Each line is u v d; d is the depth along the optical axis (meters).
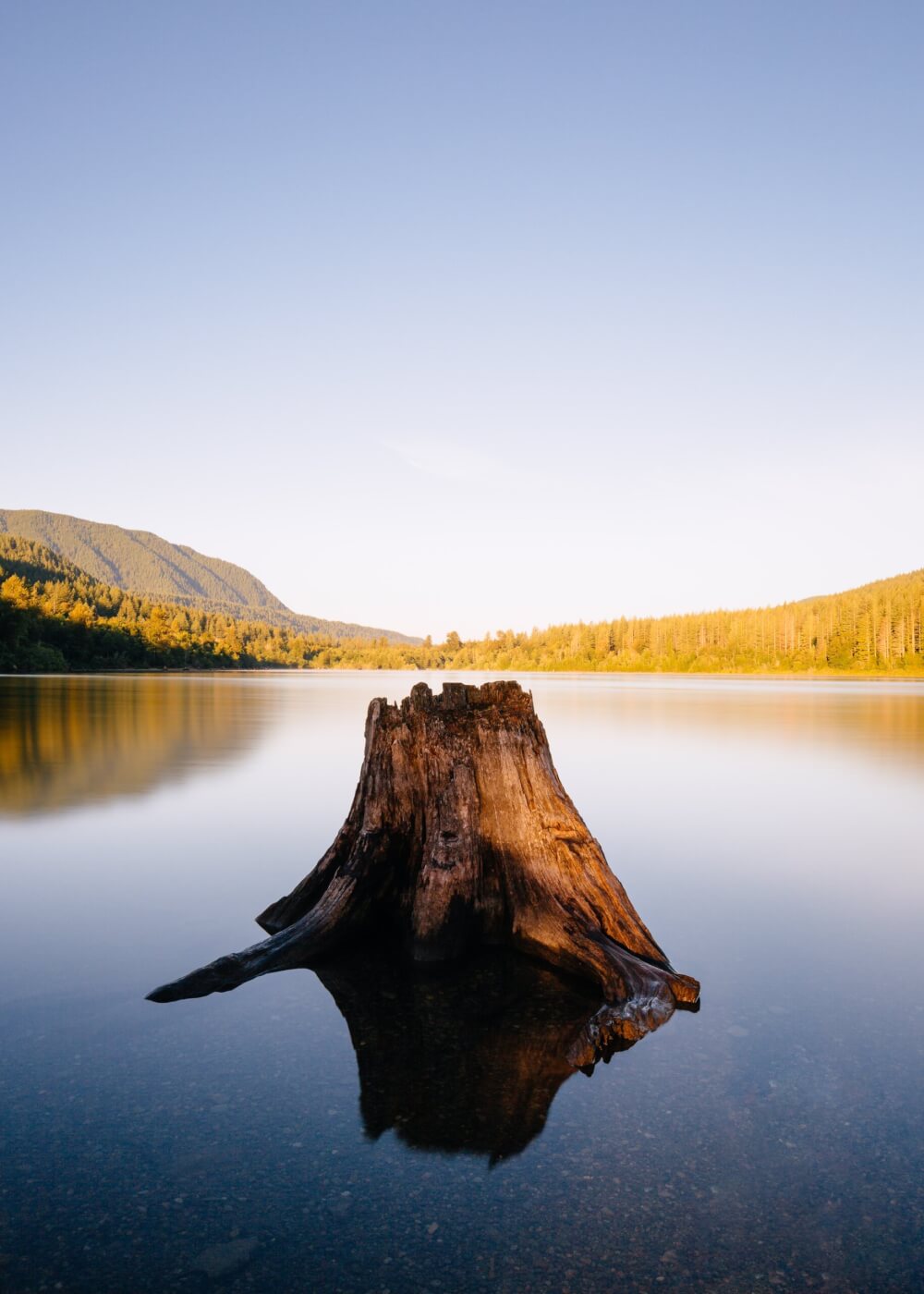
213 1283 2.87
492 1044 4.83
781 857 9.79
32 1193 3.36
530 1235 3.14
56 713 33.81
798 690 73.00
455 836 6.79
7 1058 4.58
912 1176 3.53
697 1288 2.88
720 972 6.06
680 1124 3.95
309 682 95.81
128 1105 4.08
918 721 33.22
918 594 157.12
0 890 8.09
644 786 15.38
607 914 6.30
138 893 8.02
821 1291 2.87
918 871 9.11
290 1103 4.11
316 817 11.85
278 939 6.30
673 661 185.62
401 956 6.41
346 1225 3.19
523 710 7.25
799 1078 4.41
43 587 189.88
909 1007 5.39
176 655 158.75
